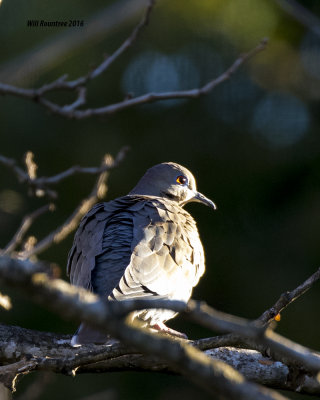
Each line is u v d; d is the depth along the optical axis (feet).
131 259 24.84
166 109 46.50
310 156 45.39
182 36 47.01
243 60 24.94
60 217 42.78
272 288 42.22
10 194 38.11
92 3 44.34
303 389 24.14
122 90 46.47
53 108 22.49
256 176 45.14
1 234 40.75
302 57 46.65
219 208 44.55
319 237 42.52
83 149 44.52
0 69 40.29
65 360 21.22
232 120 46.73
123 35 46.70
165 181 35.78
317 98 47.09
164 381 38.83
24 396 32.17
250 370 24.54
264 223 44.01
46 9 44.32
